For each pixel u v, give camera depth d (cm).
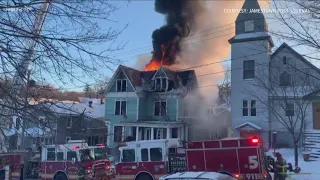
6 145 664
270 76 2688
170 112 3362
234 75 2984
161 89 3425
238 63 2970
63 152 1798
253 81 2873
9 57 502
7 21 497
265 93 2784
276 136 2788
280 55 2608
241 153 1325
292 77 2469
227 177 828
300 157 2406
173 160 1512
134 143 1619
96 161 1766
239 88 2953
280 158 1416
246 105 2928
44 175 1852
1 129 600
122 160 1634
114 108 3478
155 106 3450
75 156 1755
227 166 1342
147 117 3459
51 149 1836
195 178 797
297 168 1730
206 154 1384
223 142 1359
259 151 1302
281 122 2444
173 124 3183
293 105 2612
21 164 2044
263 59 2773
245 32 2955
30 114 534
